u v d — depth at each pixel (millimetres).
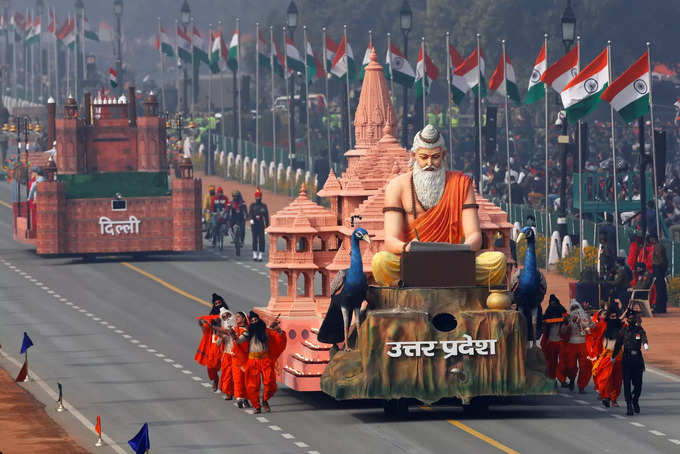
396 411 52125
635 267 78125
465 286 50906
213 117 175625
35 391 57625
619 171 101875
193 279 92812
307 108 140375
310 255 57781
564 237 96375
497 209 57688
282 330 54688
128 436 48969
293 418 52031
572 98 81062
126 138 101375
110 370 62469
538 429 49531
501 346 50594
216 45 164250
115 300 84250
